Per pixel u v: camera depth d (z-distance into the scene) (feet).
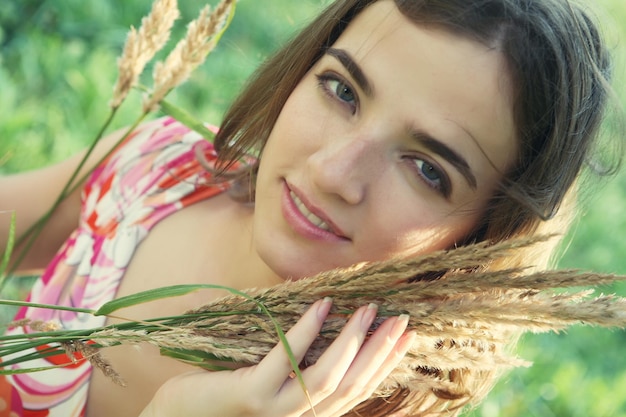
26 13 4.36
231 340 1.65
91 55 4.32
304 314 1.64
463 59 1.74
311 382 1.64
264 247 1.88
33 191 2.56
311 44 2.00
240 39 4.74
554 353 4.22
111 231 2.28
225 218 2.23
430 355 1.68
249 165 2.31
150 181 2.32
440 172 1.80
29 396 2.15
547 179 1.93
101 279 2.24
